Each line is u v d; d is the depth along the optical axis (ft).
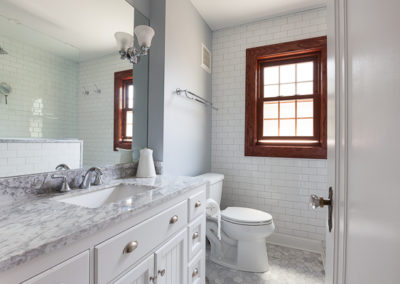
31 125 3.31
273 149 7.60
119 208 2.69
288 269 6.04
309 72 7.52
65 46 3.82
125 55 4.95
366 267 1.29
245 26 8.13
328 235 2.38
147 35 4.81
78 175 3.98
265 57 7.91
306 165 7.24
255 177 7.93
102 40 4.50
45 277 1.79
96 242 2.24
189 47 6.79
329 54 2.41
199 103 7.51
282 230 7.52
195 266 4.32
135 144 5.36
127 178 4.85
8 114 3.04
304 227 7.23
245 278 5.63
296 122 7.65
